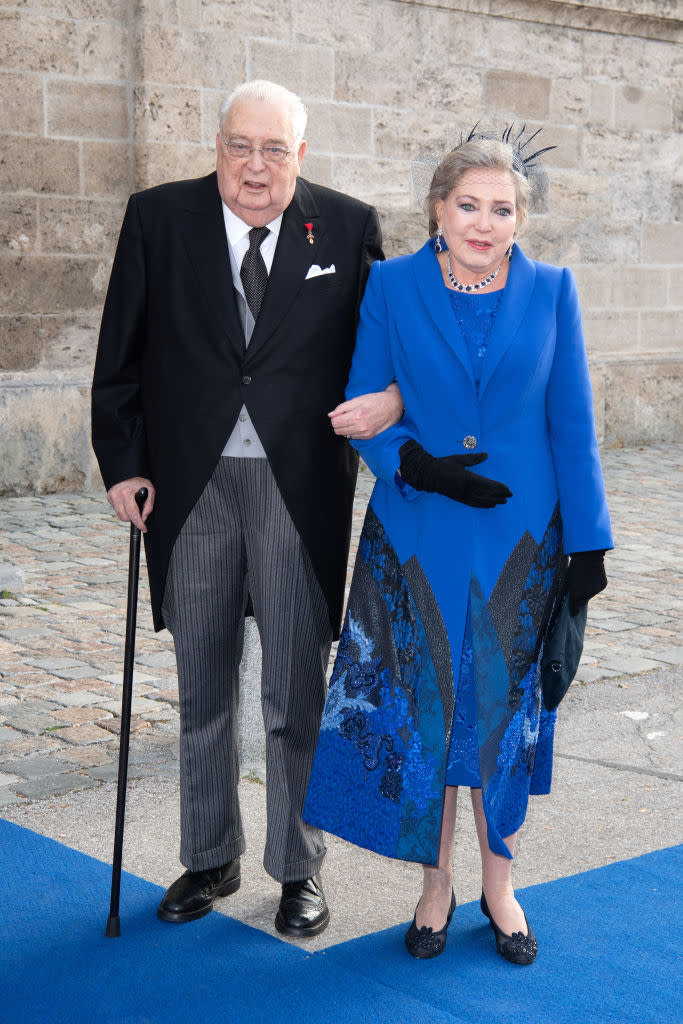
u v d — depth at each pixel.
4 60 9.25
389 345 2.99
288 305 2.99
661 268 13.20
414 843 2.88
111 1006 2.74
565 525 2.96
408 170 11.34
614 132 12.66
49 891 3.28
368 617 3.01
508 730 2.88
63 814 3.78
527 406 2.91
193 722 3.15
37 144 9.47
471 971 2.92
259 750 4.16
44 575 6.97
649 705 4.93
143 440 3.12
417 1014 2.72
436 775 2.87
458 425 2.92
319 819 2.97
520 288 2.90
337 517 3.13
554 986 2.85
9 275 9.46
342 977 2.88
